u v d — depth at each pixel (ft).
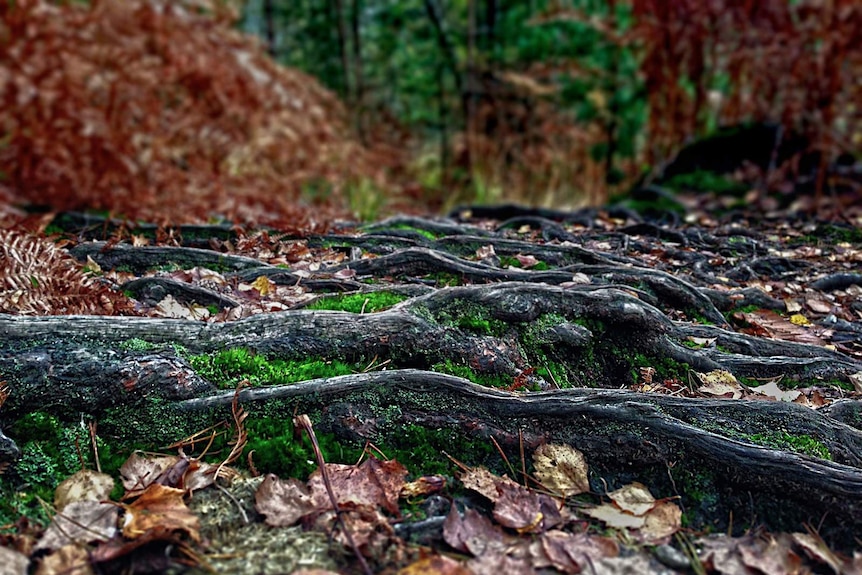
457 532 5.48
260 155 21.53
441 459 6.45
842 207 16.69
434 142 30.04
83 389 6.14
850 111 18.60
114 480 5.87
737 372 8.31
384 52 30.14
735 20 18.62
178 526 5.17
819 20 17.88
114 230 11.93
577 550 5.38
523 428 6.66
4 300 7.24
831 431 6.97
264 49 26.94
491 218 16.26
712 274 11.87
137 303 8.30
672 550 5.55
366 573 4.94
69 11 17.88
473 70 27.50
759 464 6.36
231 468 6.08
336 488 5.85
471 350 7.47
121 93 18.47
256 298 8.89
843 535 6.10
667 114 20.45
